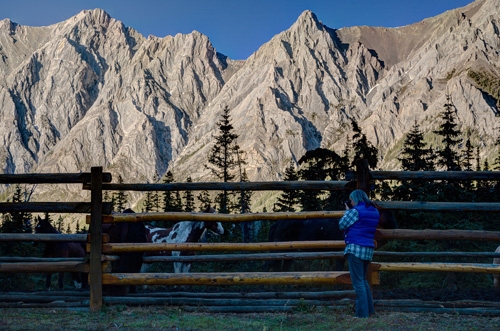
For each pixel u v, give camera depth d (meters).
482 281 12.32
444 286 12.09
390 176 7.80
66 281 16.72
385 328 6.11
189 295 8.55
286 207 33.56
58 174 7.81
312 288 12.39
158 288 13.35
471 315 7.12
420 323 6.45
